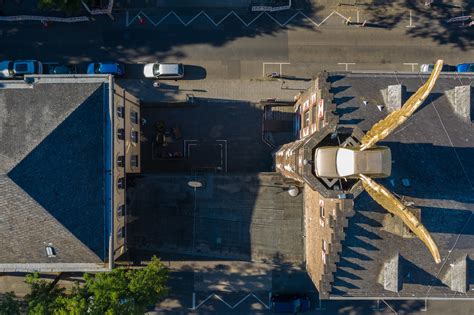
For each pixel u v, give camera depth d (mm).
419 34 48688
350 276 30656
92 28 48375
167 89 48531
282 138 48500
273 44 48688
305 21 48750
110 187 35688
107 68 46656
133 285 39250
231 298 48312
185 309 48312
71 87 35000
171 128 47969
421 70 47938
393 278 29812
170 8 48531
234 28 48656
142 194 43156
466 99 29750
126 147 41875
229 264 47750
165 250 43594
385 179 28750
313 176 25047
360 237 29734
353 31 48812
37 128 33219
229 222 42969
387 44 48719
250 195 42656
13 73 46562
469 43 48469
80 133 34250
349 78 30984
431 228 29094
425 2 48531
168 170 48500
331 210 29656
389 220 28781
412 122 29688
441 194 28891
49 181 32969
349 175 21844
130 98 43094
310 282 48281
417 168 29031
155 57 48500
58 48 48375
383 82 31031
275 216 42406
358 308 48500
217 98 48625
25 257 35406
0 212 33062
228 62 48656
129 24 48500
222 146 48625
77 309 36250
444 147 29469
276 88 48594
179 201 43156
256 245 42781
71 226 33906
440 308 48406
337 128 25391
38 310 36938
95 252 35000
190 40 48625
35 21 48188
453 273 29938
